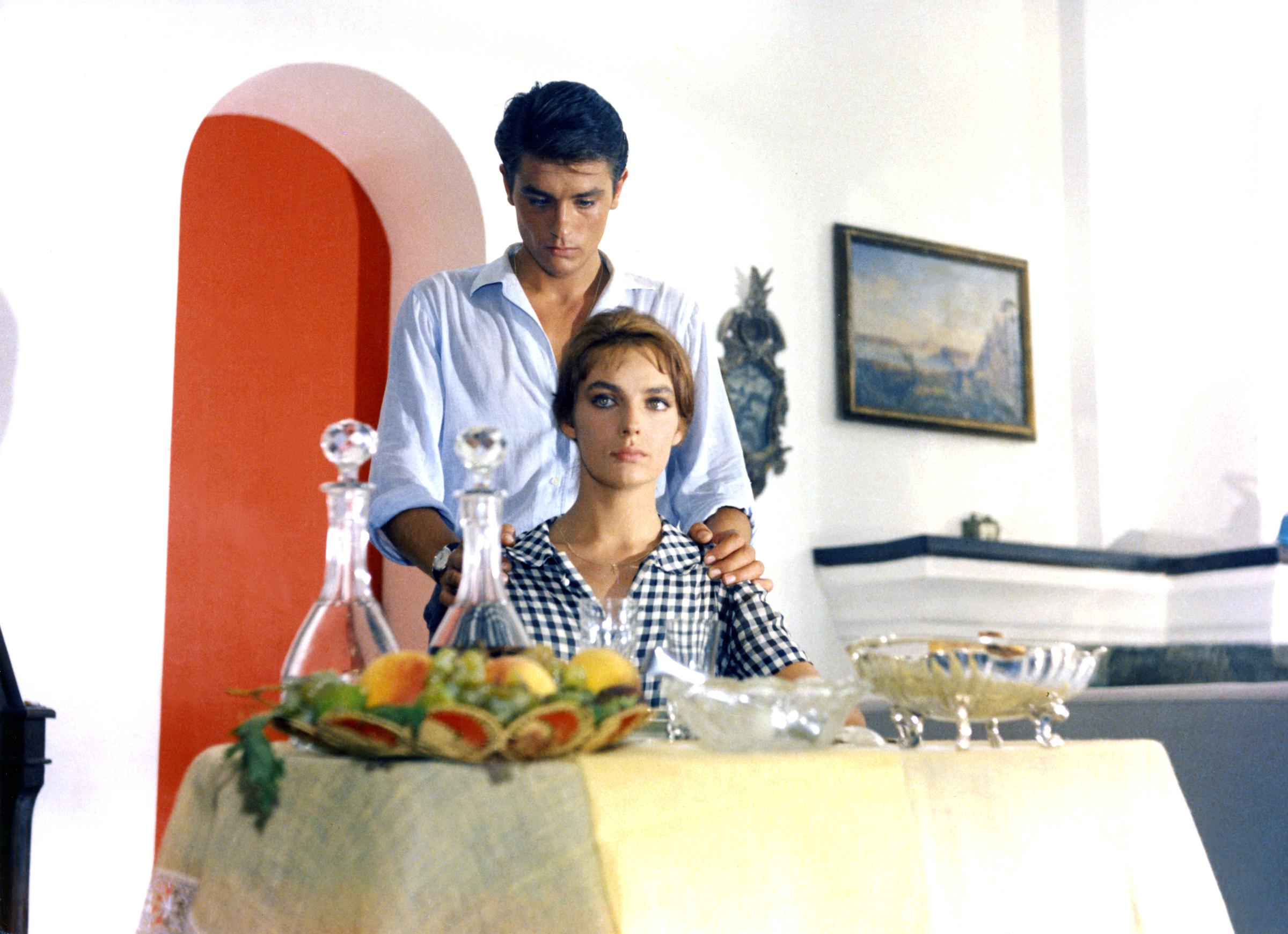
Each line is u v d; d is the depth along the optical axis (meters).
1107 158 5.21
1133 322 5.20
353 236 4.04
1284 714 2.25
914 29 4.90
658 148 4.23
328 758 1.00
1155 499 5.16
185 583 3.61
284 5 3.63
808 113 4.58
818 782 1.04
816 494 4.43
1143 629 4.93
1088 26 5.23
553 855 0.93
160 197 3.42
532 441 2.04
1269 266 5.52
